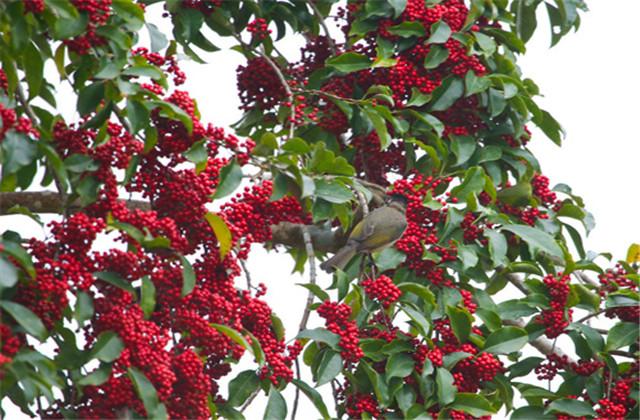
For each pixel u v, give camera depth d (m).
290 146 11.61
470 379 12.12
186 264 9.95
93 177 9.90
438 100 13.86
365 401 11.79
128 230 9.72
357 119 14.07
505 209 14.09
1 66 11.01
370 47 14.61
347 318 11.65
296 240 14.05
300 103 14.53
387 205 13.26
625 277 13.19
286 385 11.23
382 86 13.59
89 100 10.61
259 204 11.16
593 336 12.65
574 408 12.16
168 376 9.31
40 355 8.84
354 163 14.79
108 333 9.25
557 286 12.91
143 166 10.53
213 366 11.02
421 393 11.64
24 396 10.02
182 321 9.98
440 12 14.03
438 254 12.82
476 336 12.11
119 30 10.69
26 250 9.41
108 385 9.27
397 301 12.02
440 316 12.36
